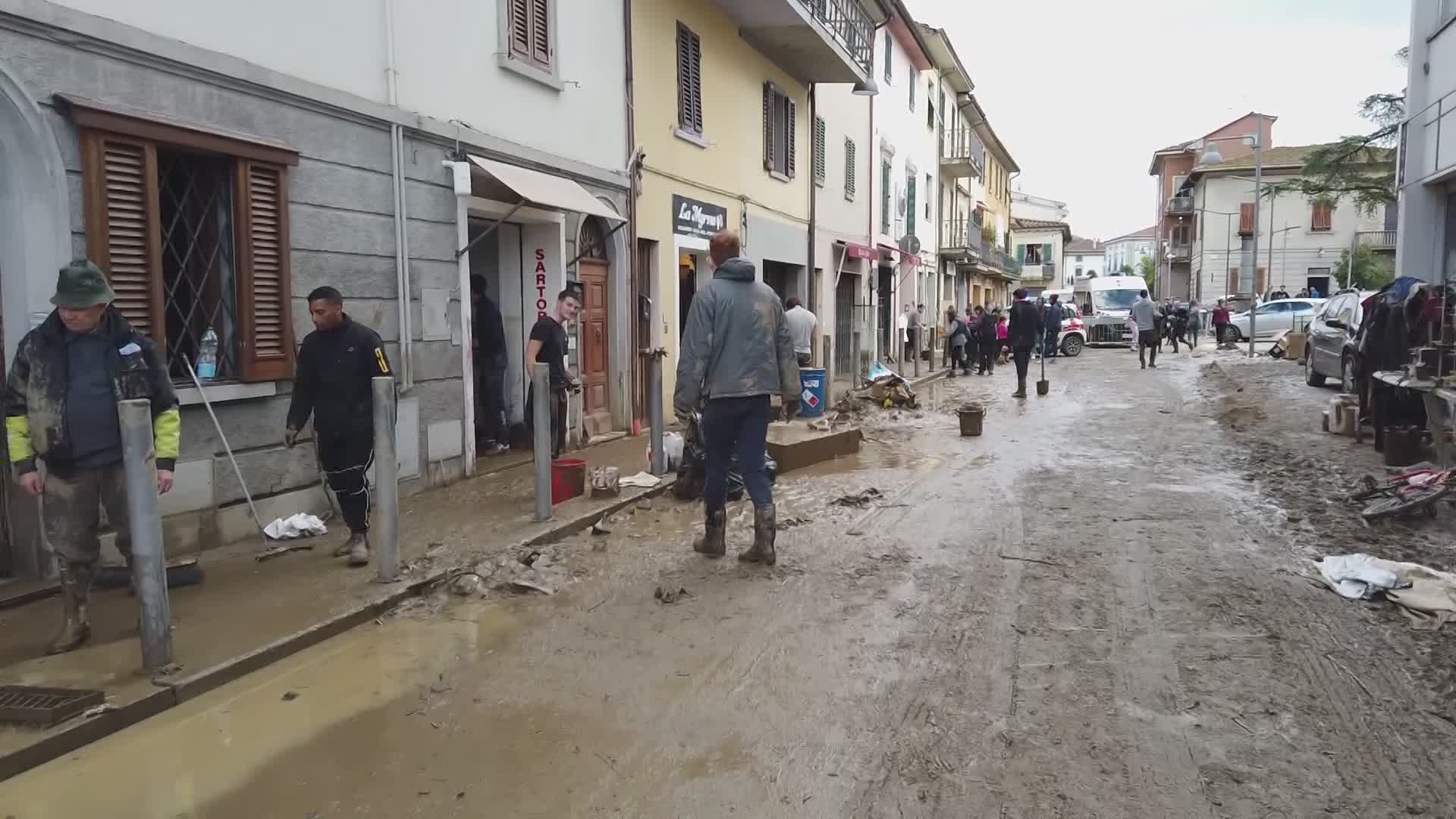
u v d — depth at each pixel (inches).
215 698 165.5
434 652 187.3
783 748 146.0
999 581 229.8
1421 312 388.2
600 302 463.2
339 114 288.0
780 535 279.4
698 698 164.6
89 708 152.5
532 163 389.4
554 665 180.1
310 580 224.1
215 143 243.4
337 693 167.9
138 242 227.5
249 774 139.3
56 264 208.7
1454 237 514.6
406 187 318.0
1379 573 215.2
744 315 240.2
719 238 247.1
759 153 657.0
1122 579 229.0
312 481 282.7
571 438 424.8
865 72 760.3
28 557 216.5
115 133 219.1
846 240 888.9
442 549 252.1
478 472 363.9
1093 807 128.2
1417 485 286.7
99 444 176.9
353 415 231.6
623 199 471.2
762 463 246.8
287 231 267.6
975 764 140.3
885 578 233.6
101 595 211.8
